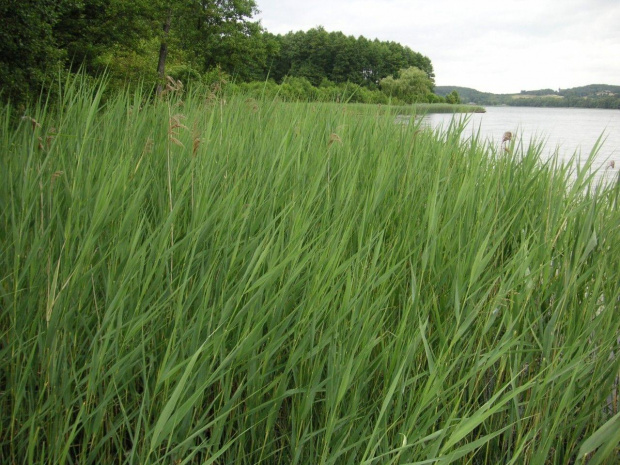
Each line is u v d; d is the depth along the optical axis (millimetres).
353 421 2184
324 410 2311
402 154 4242
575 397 2400
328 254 2561
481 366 2387
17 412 2129
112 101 4867
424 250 2717
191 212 2777
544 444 2145
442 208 3461
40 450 2141
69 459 2041
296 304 2529
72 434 1842
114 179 2672
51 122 3582
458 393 2199
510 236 3406
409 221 3174
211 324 2275
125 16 17859
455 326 2418
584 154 12383
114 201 2586
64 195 2867
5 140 3389
